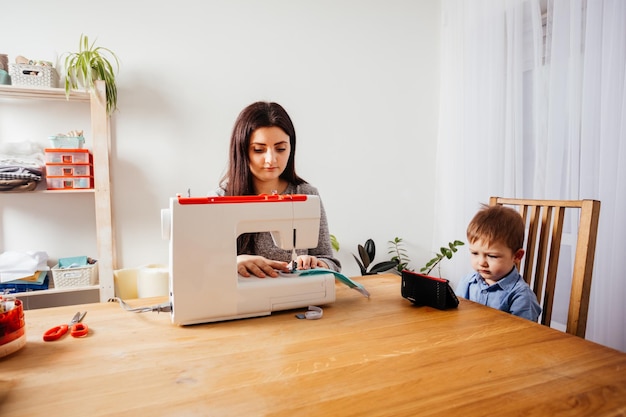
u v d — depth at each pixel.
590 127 1.84
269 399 0.57
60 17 2.16
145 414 0.53
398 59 2.95
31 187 1.94
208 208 0.89
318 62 2.71
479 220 1.28
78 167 2.06
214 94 2.47
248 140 1.36
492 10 2.41
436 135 3.10
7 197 2.13
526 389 0.59
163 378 0.63
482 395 0.58
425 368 0.66
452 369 0.66
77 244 2.26
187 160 2.44
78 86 2.04
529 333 0.82
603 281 1.80
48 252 2.21
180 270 0.86
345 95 2.80
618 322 1.75
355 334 0.82
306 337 0.80
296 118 2.68
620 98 1.74
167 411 0.54
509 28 2.28
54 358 0.70
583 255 1.09
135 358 0.70
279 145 1.36
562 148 2.00
